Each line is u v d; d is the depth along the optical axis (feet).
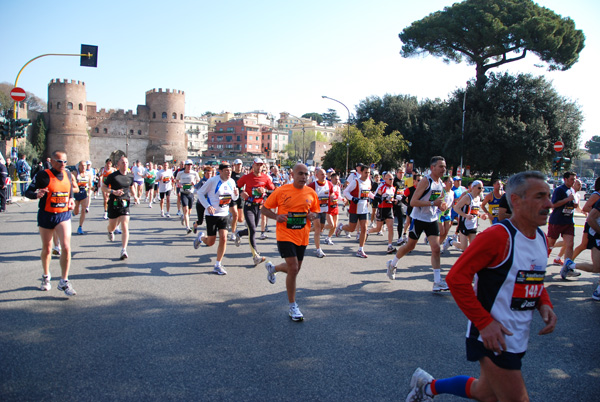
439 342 14.48
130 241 32.78
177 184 48.96
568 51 121.70
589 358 13.69
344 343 14.21
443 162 20.58
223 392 10.84
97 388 10.88
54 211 18.17
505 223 8.04
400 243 34.19
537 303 8.43
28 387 10.82
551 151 122.31
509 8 126.41
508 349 7.88
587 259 30.63
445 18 129.29
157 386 11.05
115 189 25.75
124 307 17.33
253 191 28.81
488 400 8.43
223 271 23.22
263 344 13.96
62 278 18.43
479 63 135.74
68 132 236.43
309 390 11.05
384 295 20.06
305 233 16.80
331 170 43.98
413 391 9.92
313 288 21.01
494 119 124.47
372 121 167.32
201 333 14.76
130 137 272.51
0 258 25.57
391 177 31.27
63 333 14.44
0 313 16.21
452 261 28.84
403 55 143.84
